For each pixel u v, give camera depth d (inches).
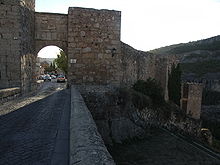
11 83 515.5
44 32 645.9
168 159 537.6
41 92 585.3
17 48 518.3
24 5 548.1
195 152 631.8
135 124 673.0
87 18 625.9
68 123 231.9
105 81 643.5
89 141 116.4
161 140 683.4
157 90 933.8
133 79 957.2
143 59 1064.8
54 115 274.2
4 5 509.7
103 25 636.7
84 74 629.9
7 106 347.6
